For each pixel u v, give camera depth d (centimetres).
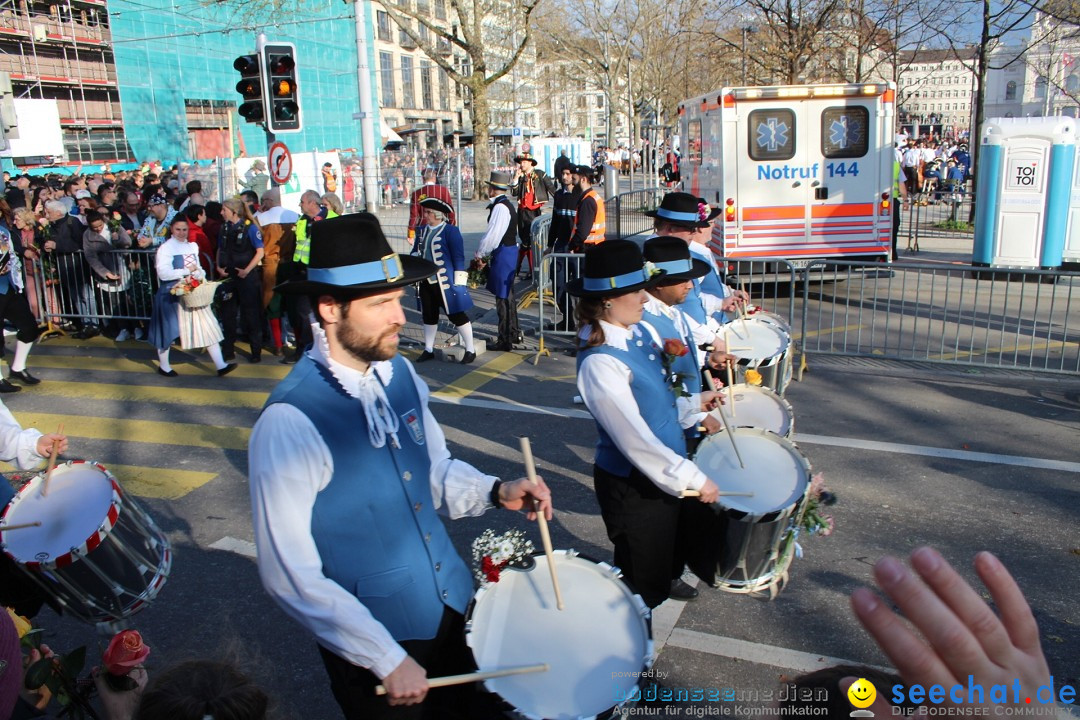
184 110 3397
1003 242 1353
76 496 335
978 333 982
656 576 354
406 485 237
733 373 518
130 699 270
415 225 1146
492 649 239
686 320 417
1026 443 639
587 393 333
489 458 640
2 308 837
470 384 838
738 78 3138
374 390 236
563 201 1246
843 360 885
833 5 1900
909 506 534
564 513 543
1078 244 1327
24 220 1049
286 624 426
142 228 1101
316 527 225
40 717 211
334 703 365
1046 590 430
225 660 222
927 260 1551
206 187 2217
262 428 221
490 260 961
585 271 340
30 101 2419
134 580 337
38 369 942
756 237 1280
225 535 525
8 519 329
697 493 321
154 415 769
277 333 986
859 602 94
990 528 501
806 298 845
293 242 916
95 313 1084
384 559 232
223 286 947
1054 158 1296
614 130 4138
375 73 4091
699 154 1430
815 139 1249
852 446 641
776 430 431
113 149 3269
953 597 91
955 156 2827
